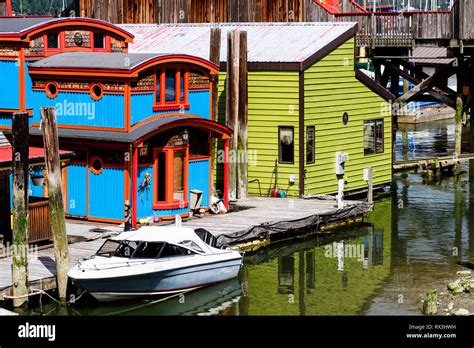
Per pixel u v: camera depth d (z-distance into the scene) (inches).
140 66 1298.0
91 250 1152.2
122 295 1054.4
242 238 1283.2
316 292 1119.0
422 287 1134.4
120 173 1302.9
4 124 1398.9
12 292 1018.1
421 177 1897.1
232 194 1521.9
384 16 2011.6
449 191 1743.4
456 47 1962.4
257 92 1561.3
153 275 1061.8
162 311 1048.2
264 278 1179.3
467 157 2014.0
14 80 1381.6
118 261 1065.5
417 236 1393.9
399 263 1242.6
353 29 1625.2
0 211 1204.5
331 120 1590.8
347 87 1620.3
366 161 1676.9
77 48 1453.0
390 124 1729.8
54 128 1037.8
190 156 1380.4
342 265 1237.1
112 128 1311.5
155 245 1086.4
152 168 1331.2
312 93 1549.0
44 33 1401.3
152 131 1298.0
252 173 1579.7
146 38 1818.4
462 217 1519.4
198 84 1419.8
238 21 1943.9
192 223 1328.7
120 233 1155.9
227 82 1491.1
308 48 1571.1
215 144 1579.7
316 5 1914.4
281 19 1923.0
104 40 1496.1
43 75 1366.9
